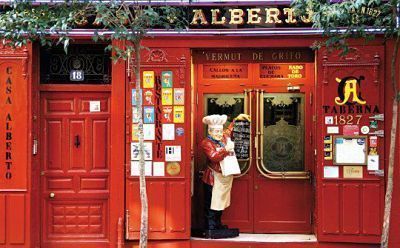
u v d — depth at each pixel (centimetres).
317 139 1027
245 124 1096
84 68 1075
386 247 831
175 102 1036
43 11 830
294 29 1013
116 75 1035
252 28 1018
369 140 1016
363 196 1016
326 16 807
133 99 1034
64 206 1068
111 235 1035
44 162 1068
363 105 1016
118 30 809
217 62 1066
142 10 818
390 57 1009
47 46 1045
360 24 854
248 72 1098
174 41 1034
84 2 814
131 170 1034
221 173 1048
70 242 1060
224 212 1098
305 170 1093
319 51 1022
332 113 1020
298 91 1094
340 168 1020
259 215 1095
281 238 1055
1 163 1026
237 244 1031
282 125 1098
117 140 1035
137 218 1033
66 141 1072
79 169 1072
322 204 1023
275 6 1014
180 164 1036
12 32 827
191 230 1085
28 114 1027
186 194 1035
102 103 1075
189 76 1036
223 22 1020
